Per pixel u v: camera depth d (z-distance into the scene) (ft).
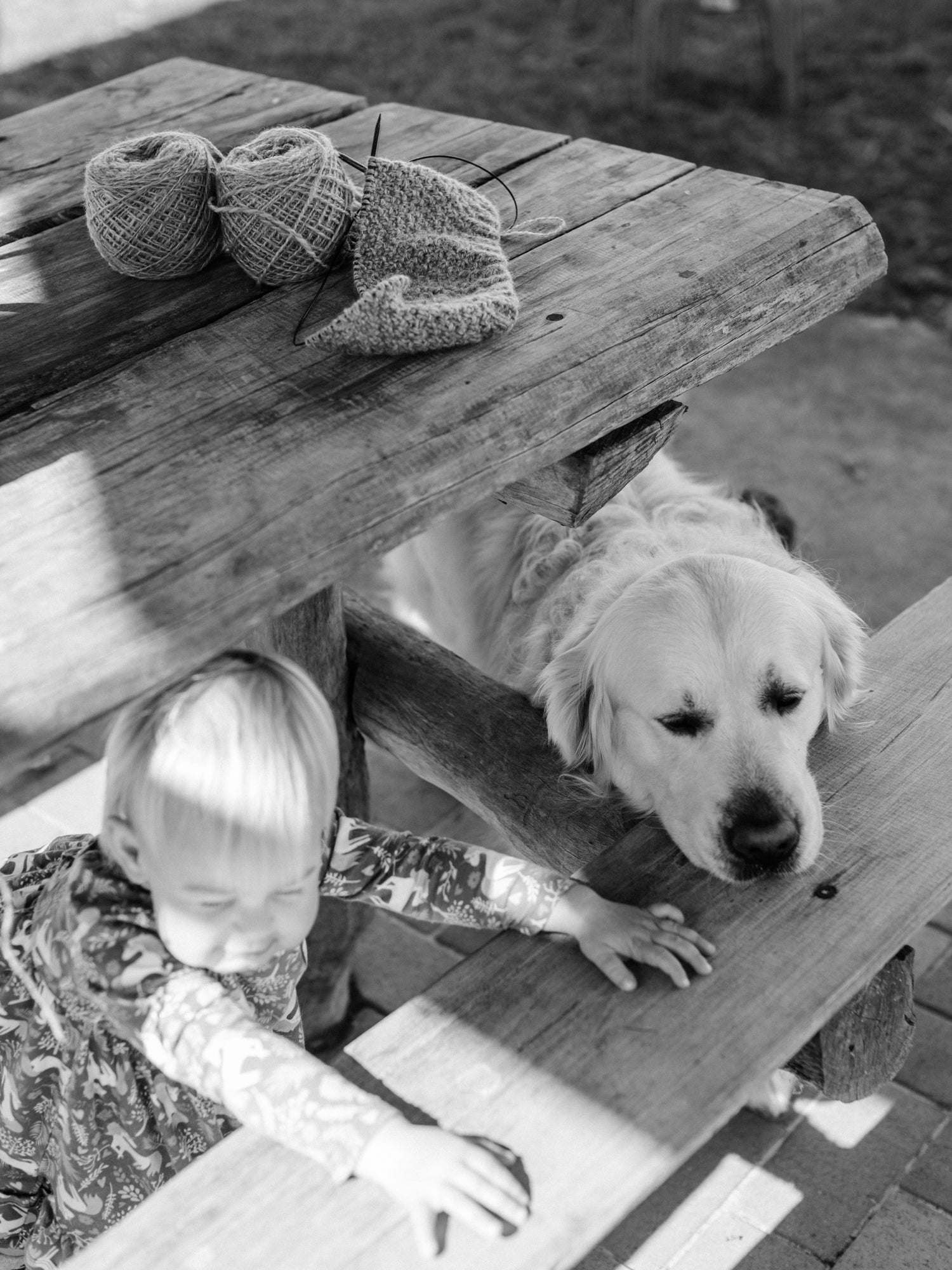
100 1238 4.21
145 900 4.99
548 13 28.53
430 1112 4.53
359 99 9.33
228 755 4.49
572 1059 4.70
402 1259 4.12
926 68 24.72
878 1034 5.66
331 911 7.98
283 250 6.41
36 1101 5.49
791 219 6.91
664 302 6.18
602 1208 4.22
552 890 5.20
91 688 4.31
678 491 8.73
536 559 8.45
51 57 26.17
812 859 5.64
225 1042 4.46
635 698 6.51
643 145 22.27
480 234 6.40
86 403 5.74
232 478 5.13
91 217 6.72
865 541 13.44
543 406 5.58
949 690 6.77
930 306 17.98
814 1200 7.46
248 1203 4.29
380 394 5.57
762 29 24.97
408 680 7.70
